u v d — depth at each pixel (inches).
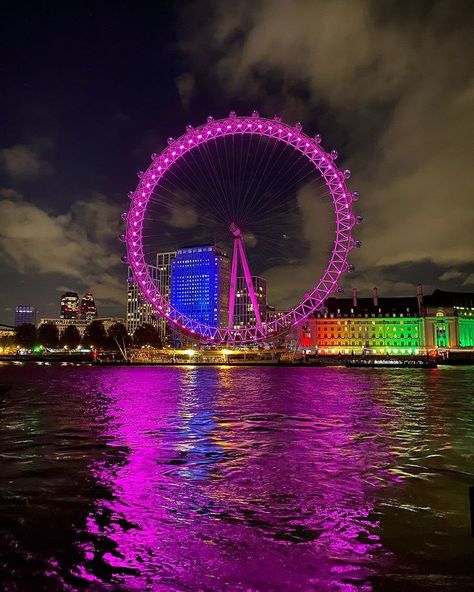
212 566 442.3
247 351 7362.2
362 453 932.6
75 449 973.8
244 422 1357.0
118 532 522.3
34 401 1969.7
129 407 1750.7
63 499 637.3
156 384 3061.0
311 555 463.8
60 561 451.8
